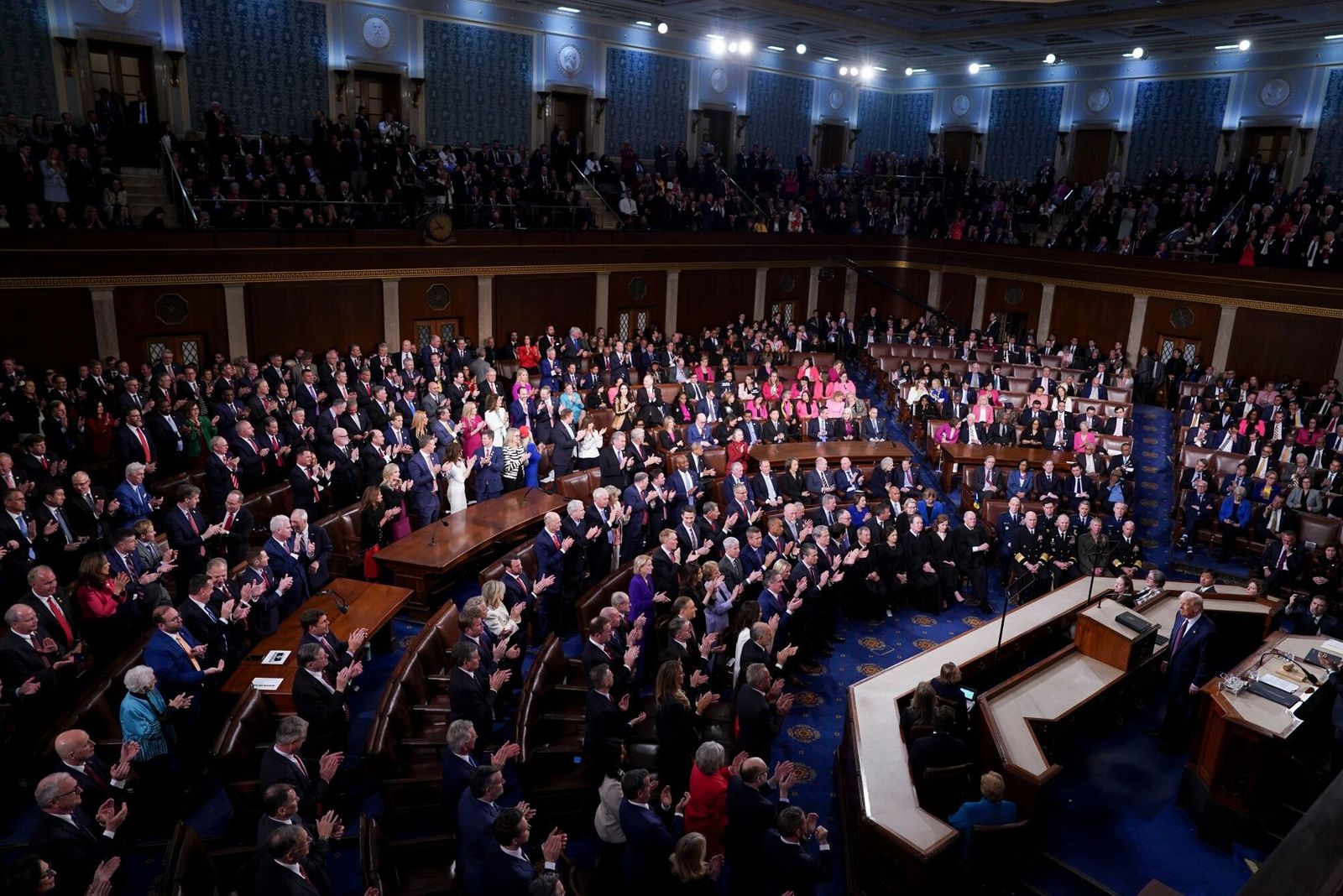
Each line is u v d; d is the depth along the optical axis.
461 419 14.79
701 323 25.09
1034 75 28.78
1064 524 12.98
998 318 27.23
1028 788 7.30
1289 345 21.78
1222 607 10.88
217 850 6.57
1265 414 19.19
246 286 17.36
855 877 7.07
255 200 17.19
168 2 18.42
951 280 27.92
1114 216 25.06
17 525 9.26
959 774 7.25
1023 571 12.98
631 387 18.80
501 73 23.30
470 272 20.25
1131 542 13.06
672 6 23.31
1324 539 13.91
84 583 8.28
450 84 22.53
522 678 9.60
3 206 14.65
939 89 31.17
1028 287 26.30
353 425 13.94
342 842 7.39
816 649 11.31
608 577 10.08
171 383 14.30
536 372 19.84
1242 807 7.74
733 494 13.33
